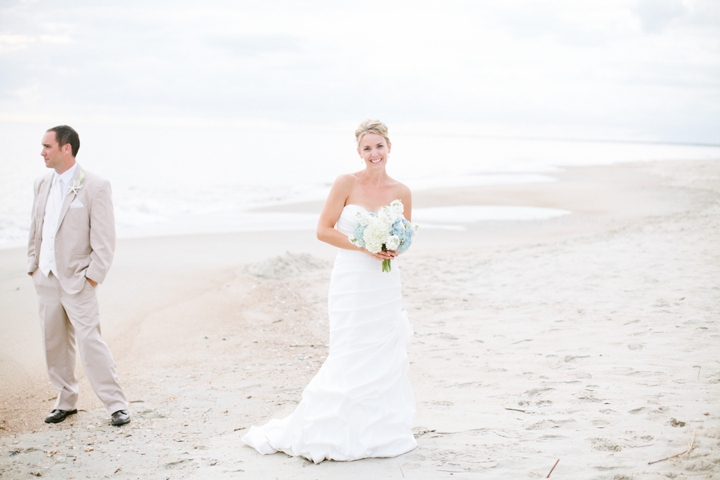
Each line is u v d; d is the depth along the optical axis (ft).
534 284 28.63
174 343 22.06
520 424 12.68
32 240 14.70
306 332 23.72
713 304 22.34
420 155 223.71
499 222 54.80
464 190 80.43
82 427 14.37
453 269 33.60
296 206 69.56
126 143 235.61
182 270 34.01
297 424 12.00
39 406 15.92
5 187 84.94
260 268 33.47
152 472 11.50
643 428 11.84
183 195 85.51
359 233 11.52
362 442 11.44
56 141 14.14
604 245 38.55
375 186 12.62
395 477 10.46
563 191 79.77
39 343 21.15
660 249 35.32
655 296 24.21
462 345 20.04
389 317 12.19
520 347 19.27
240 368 19.40
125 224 55.98
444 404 14.51
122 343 21.75
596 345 18.57
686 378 14.83
